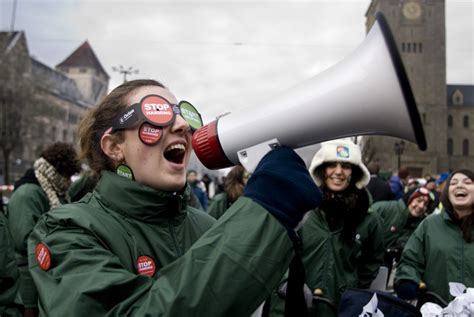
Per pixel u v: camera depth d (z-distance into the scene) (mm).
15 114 38219
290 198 1036
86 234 1232
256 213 1030
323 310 2822
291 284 1281
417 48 70188
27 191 3539
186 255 1036
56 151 3762
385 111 1063
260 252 995
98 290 1056
